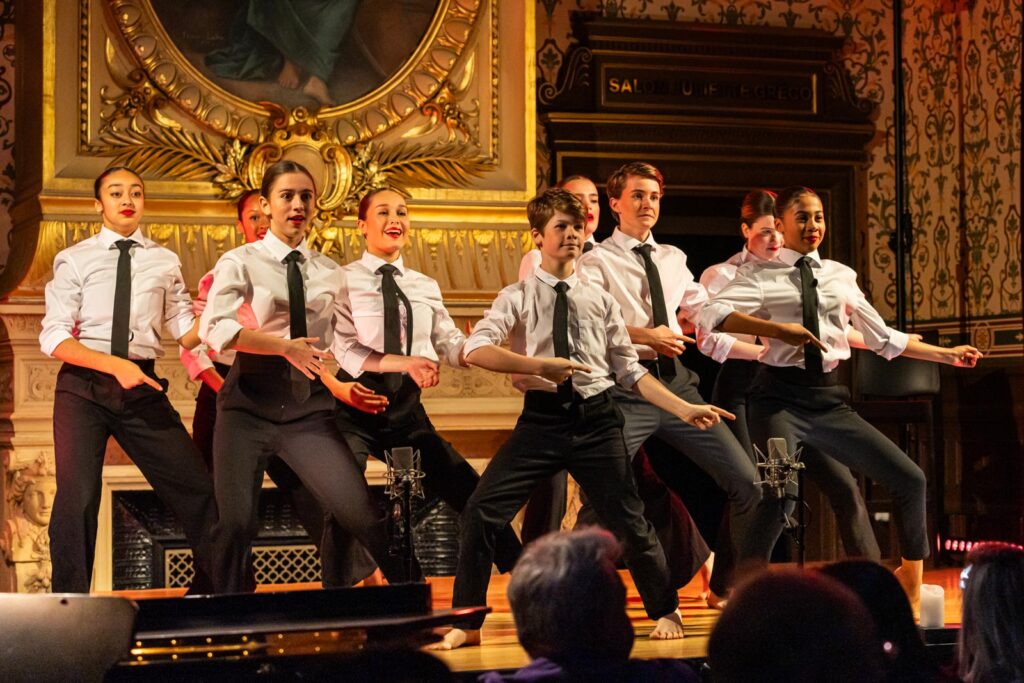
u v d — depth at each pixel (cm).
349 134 733
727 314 544
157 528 696
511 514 501
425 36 747
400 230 573
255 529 498
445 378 716
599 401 507
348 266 577
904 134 892
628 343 521
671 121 835
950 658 491
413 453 524
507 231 750
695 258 865
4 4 731
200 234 704
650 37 831
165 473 524
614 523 505
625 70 833
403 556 493
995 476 823
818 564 260
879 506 766
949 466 857
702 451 551
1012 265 808
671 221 851
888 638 253
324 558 538
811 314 556
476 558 498
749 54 850
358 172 733
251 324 513
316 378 511
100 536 673
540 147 822
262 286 512
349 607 330
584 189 600
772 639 209
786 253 571
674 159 842
